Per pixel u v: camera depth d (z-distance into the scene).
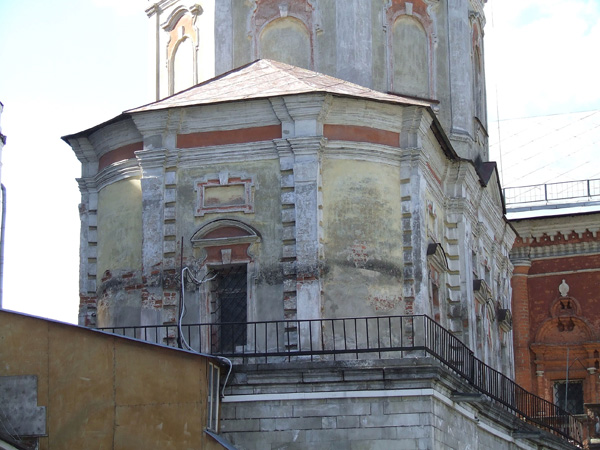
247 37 42.09
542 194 56.09
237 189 35.59
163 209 35.94
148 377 31.00
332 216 35.00
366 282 34.78
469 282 40.19
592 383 53.34
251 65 38.88
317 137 34.97
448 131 43.16
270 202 35.28
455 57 43.62
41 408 31.00
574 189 55.97
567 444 43.75
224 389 32.88
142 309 35.62
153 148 36.22
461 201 40.22
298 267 34.56
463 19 44.03
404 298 35.06
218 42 42.12
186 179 36.00
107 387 31.02
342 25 41.41
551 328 54.38
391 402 32.28
